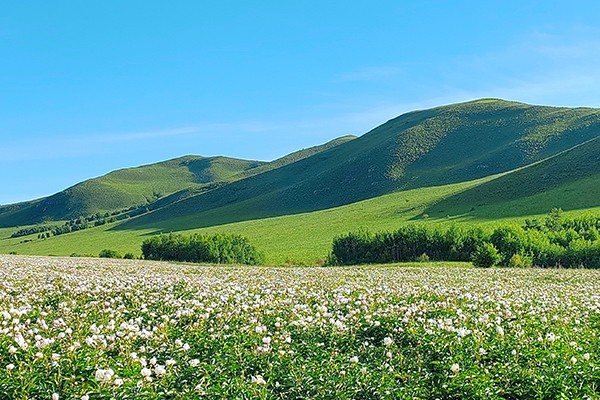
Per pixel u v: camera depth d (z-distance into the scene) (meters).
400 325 12.93
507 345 11.33
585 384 9.80
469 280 31.45
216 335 11.70
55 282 20.88
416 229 73.62
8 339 10.00
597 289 27.70
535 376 9.72
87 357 9.34
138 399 8.30
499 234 64.94
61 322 11.96
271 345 11.15
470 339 11.52
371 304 15.84
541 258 58.69
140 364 9.68
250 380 9.32
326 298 17.98
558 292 24.53
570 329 13.70
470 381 9.57
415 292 19.45
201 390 8.73
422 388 9.66
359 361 11.11
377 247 74.56
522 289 25.77
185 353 10.66
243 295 17.81
